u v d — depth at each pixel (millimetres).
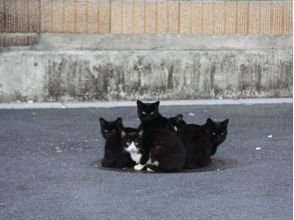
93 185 10234
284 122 15047
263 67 17906
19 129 14203
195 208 9117
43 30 17250
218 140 11680
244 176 10742
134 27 17531
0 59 16938
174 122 12258
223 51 17719
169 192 9852
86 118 15305
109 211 9000
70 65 17188
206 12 17797
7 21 17031
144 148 11109
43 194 9781
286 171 11070
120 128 11383
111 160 11320
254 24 17969
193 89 17688
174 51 17547
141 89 17500
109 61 17312
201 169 11250
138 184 10281
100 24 17422
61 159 11930
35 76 17094
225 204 9289
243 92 17906
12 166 11367
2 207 9195
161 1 17578
